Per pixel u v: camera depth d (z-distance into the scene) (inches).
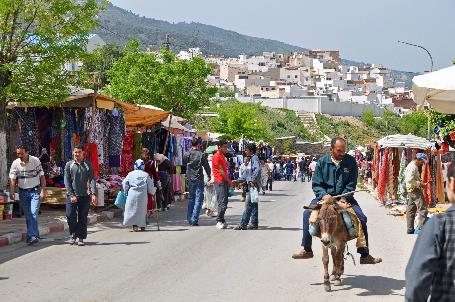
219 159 734.5
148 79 1812.3
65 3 773.9
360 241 410.9
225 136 2273.6
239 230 716.7
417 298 172.2
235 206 1066.1
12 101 815.1
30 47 778.2
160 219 837.8
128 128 1146.7
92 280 430.0
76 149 593.0
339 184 413.7
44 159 877.8
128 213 698.2
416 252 176.6
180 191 1176.8
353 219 402.3
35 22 785.6
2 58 776.9
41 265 489.1
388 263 506.6
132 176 701.9
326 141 4842.5
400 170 1061.8
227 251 558.6
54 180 874.1
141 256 530.0
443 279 175.3
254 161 717.9
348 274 458.3
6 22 775.7
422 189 713.0
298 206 1104.2
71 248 575.8
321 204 395.9
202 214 915.4
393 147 1084.5
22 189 603.5
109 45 3046.3
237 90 7682.1
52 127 883.4
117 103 906.1
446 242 175.6
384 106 7130.9
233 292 395.2
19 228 676.7
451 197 183.8
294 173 2807.6
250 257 527.5
